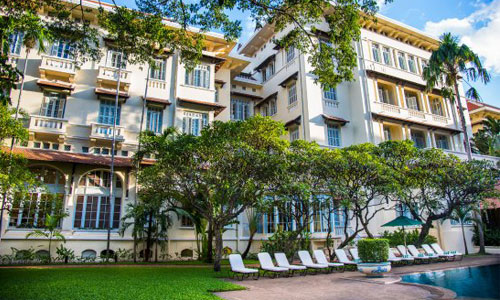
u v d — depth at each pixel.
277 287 10.84
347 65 13.15
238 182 14.52
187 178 14.59
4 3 11.92
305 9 12.78
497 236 28.09
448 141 32.78
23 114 17.61
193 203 14.98
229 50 27.97
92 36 13.95
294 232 17.78
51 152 19.34
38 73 21.00
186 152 13.95
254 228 20.30
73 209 19.56
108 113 22.28
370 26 31.31
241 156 13.84
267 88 33.22
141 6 12.59
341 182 17.23
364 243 13.67
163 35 13.27
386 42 31.66
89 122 21.48
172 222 21.41
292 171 16.33
